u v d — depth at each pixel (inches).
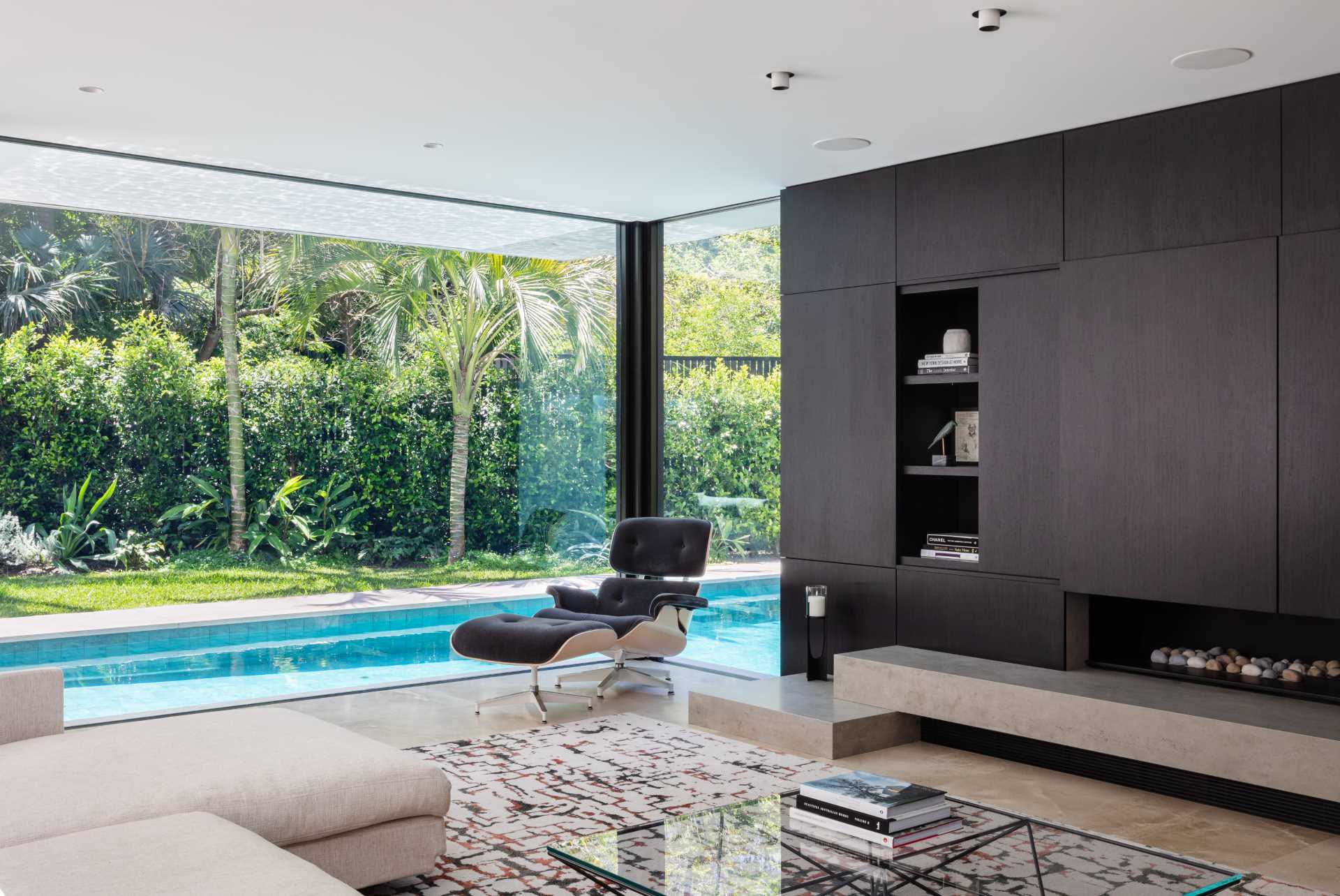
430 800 116.7
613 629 209.6
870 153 202.2
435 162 212.2
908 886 90.4
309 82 163.8
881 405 212.4
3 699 120.5
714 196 241.1
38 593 227.1
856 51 149.7
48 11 136.4
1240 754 146.9
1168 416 172.2
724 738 189.5
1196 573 169.2
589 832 138.6
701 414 260.5
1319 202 157.2
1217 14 135.2
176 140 197.3
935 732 188.5
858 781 110.1
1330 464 155.9
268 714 132.2
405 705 213.2
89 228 232.1
